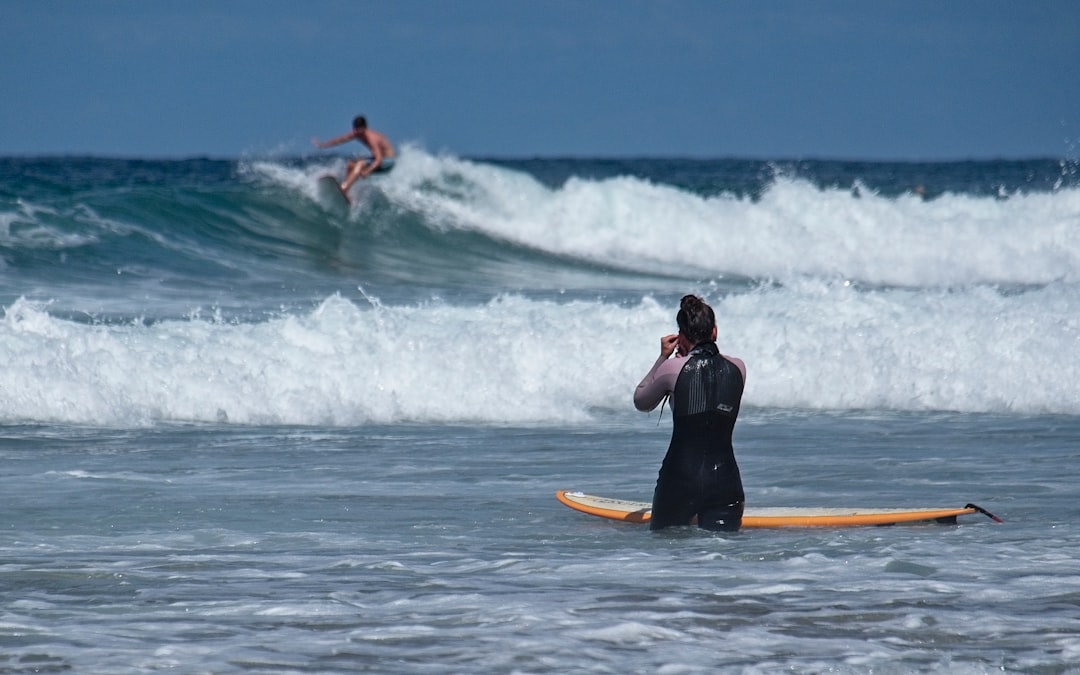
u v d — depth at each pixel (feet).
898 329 162.61
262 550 77.56
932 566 72.28
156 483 101.35
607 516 89.10
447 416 140.36
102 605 62.49
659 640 56.39
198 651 54.29
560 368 151.84
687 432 84.69
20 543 78.59
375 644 55.67
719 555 76.07
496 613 60.95
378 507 92.89
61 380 134.31
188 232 262.88
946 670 52.42
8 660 52.65
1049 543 79.71
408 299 216.33
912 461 115.03
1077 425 137.59
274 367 141.49
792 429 134.72
